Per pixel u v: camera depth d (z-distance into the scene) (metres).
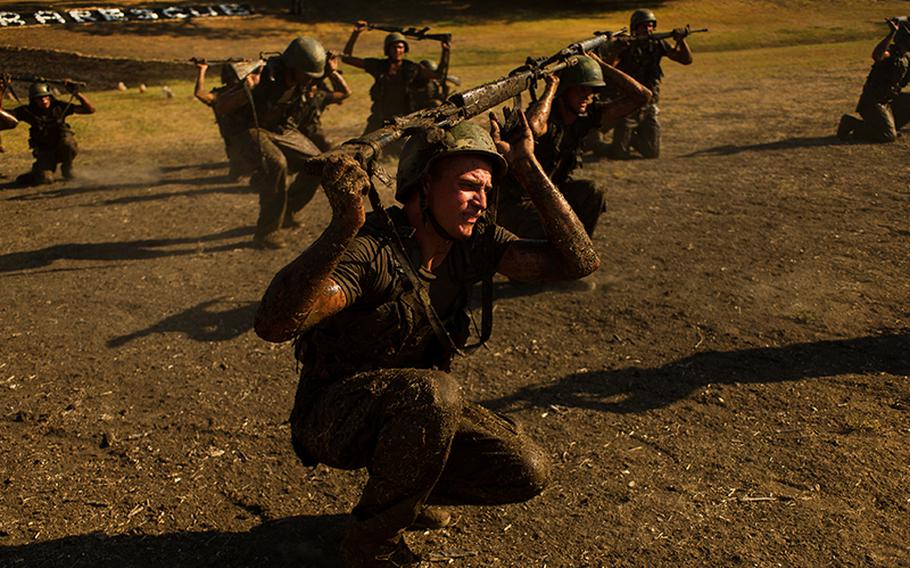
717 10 36.44
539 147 5.45
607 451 3.91
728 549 3.15
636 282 6.32
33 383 4.80
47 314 5.94
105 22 31.20
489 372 4.82
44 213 8.92
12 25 29.77
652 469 3.74
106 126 14.56
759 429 4.09
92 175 10.83
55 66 25.42
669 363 4.90
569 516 3.38
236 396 4.57
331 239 2.24
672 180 9.66
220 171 10.86
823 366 4.81
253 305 6.00
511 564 3.08
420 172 2.56
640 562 3.09
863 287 6.12
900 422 4.13
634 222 7.95
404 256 2.52
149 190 9.88
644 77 10.70
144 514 3.44
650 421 4.20
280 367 4.95
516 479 2.80
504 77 3.82
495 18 35.22
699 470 3.73
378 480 2.51
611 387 4.61
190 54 27.47
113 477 3.75
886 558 3.09
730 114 14.27
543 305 5.90
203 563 3.11
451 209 2.57
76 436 4.15
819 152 10.92
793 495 3.51
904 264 6.60
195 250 7.42
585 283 6.19
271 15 34.16
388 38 10.55
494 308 5.87
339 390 2.59
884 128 11.38
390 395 2.50
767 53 24.56
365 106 16.09
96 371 4.95
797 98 15.83
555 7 37.59
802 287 6.14
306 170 2.22
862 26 31.66
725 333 5.33
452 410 2.49
